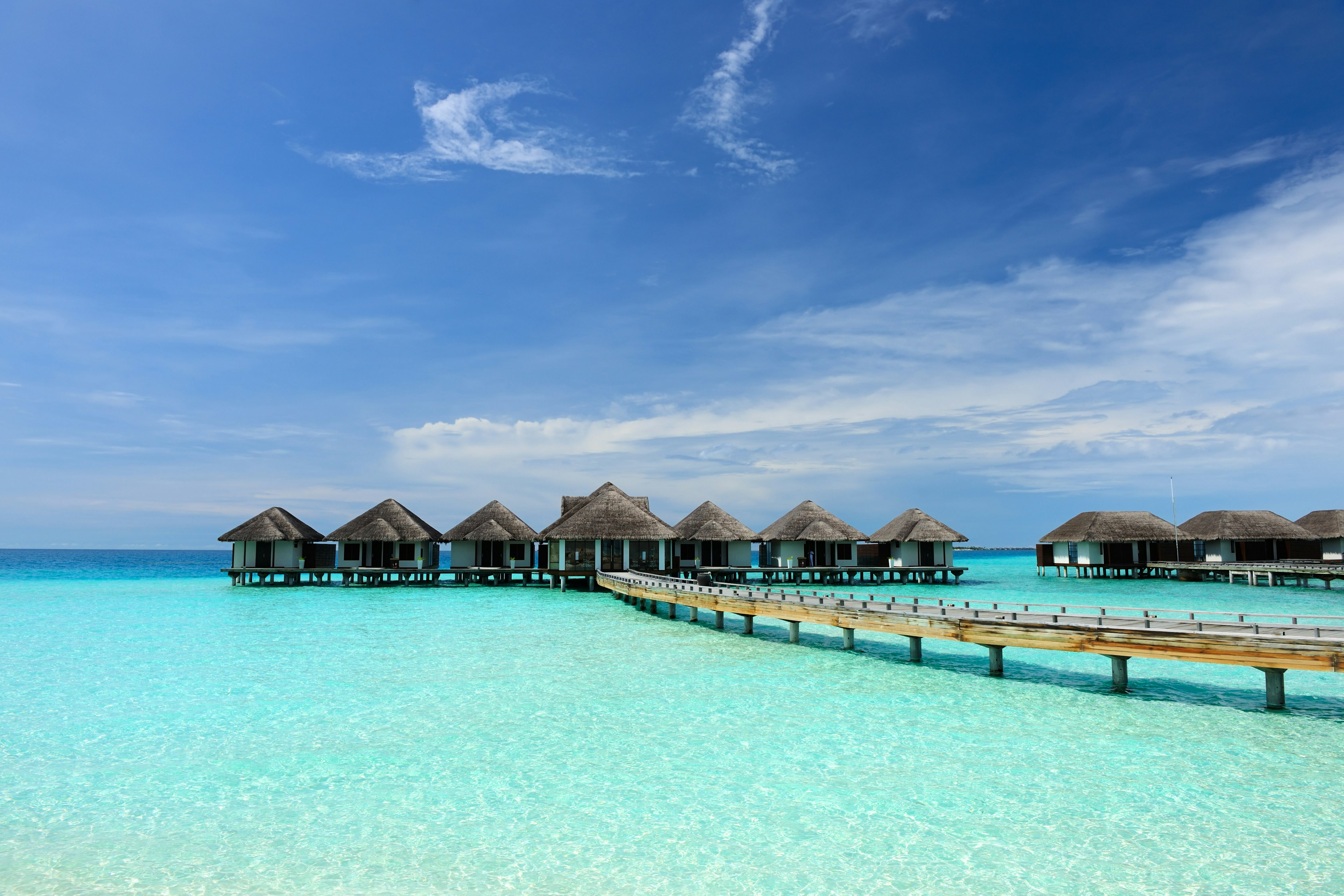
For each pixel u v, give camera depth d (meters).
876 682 15.26
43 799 9.06
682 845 7.75
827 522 44.94
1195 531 49.56
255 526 43.19
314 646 20.30
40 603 34.00
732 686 14.93
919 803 8.80
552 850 7.66
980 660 17.64
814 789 9.26
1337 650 11.56
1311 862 7.28
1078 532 48.75
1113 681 14.34
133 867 7.29
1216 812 8.48
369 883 6.97
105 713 13.04
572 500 46.25
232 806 8.81
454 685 15.09
